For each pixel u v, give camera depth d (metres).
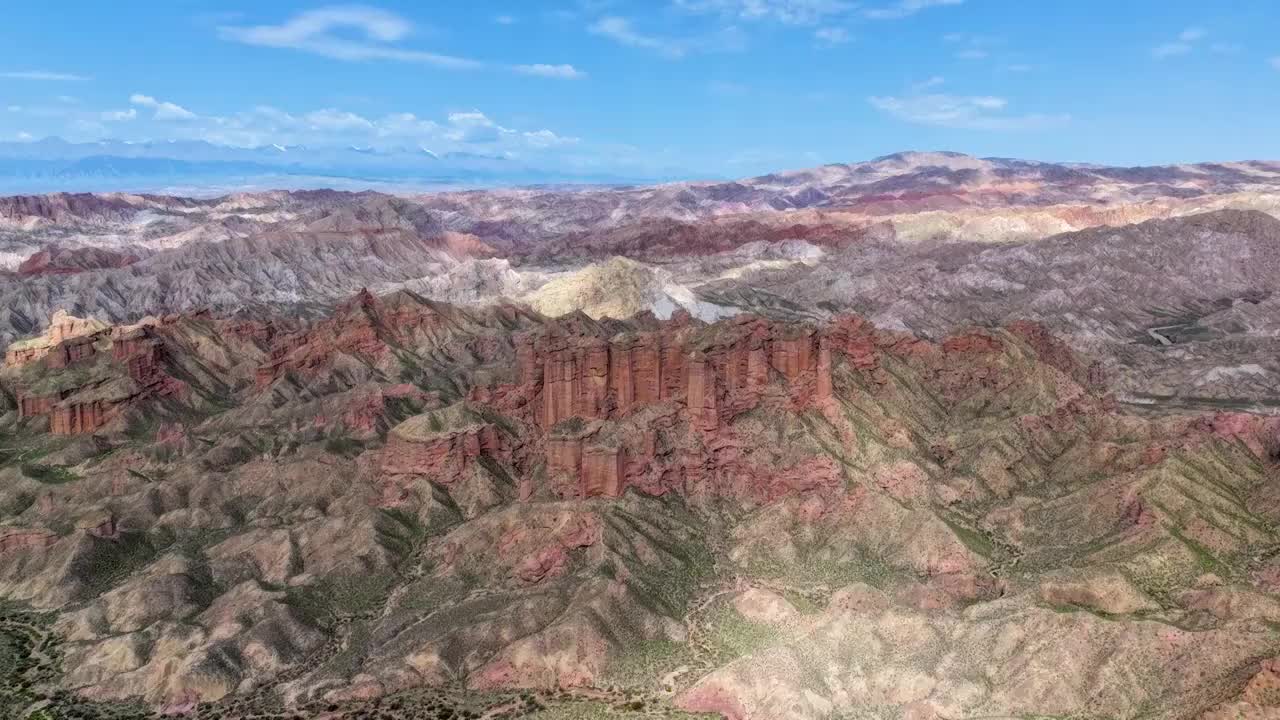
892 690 92.44
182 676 100.19
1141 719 85.44
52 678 104.38
